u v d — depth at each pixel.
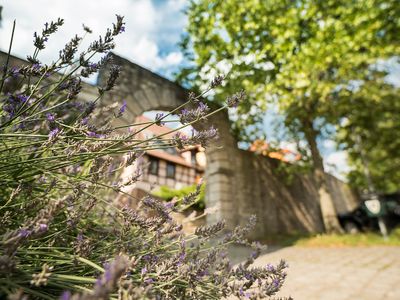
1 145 1.18
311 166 9.50
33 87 1.13
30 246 0.93
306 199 11.67
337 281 3.98
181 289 0.97
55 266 0.94
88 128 1.05
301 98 7.99
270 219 9.30
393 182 16.11
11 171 1.02
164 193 12.68
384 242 7.40
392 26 7.30
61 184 1.16
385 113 10.33
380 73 9.35
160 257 1.13
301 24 7.80
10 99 1.20
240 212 8.06
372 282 3.93
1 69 1.12
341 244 7.25
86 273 0.92
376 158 14.57
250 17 7.35
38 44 1.09
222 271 1.23
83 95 3.54
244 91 1.13
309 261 5.31
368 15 6.85
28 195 1.06
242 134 8.71
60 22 1.11
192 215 1.50
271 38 7.51
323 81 7.84
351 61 7.48
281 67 7.36
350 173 13.95
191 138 1.09
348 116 9.90
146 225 1.07
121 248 1.06
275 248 7.00
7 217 0.90
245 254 5.28
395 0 6.80
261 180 9.53
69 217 1.03
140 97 5.95
